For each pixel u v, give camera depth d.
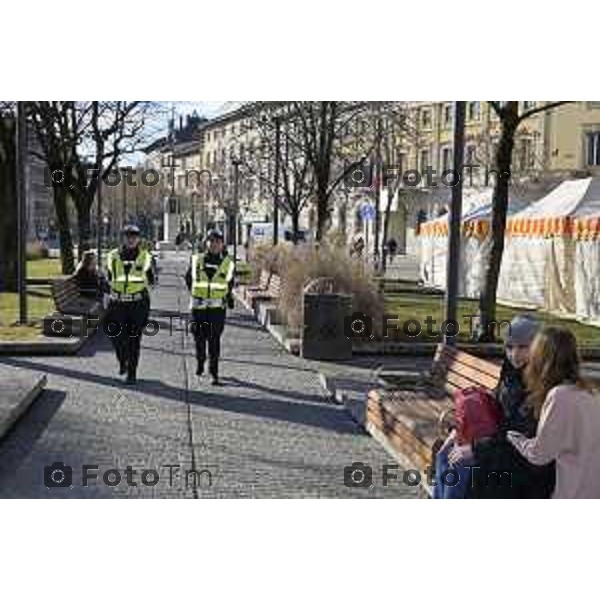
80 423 9.60
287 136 32.75
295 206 33.00
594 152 53.16
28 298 24.12
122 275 11.91
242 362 14.11
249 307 23.48
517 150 53.88
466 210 30.36
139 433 9.20
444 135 49.62
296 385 12.12
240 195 49.03
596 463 4.69
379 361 14.55
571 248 23.25
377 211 36.59
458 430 5.47
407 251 50.25
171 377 12.55
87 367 13.30
